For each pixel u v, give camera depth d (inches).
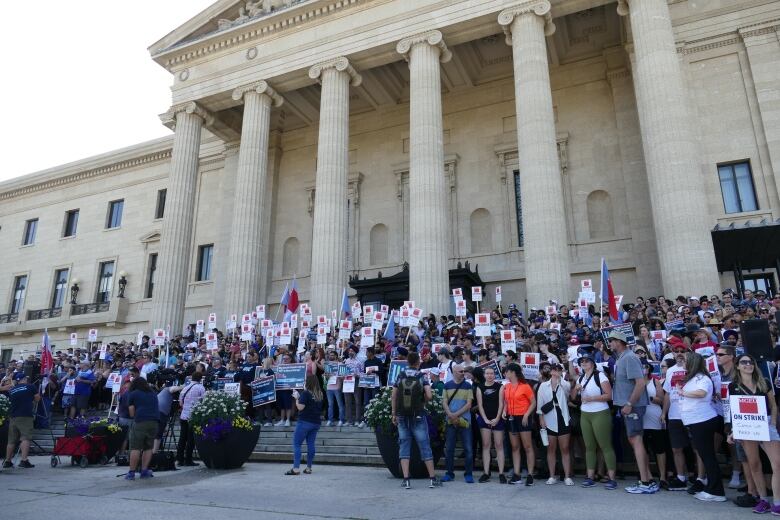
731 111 956.0
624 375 347.3
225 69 1170.6
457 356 512.1
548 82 886.4
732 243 817.5
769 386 297.3
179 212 1130.7
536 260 800.3
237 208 1069.1
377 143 1298.0
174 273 1095.6
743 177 935.0
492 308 1095.0
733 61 975.6
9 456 505.4
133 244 1569.9
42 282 1700.3
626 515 270.5
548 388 380.5
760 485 279.6
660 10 848.9
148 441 435.5
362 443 530.0
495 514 278.4
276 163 1384.1
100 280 1604.3
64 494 358.0
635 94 976.9
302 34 1107.9
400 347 527.8
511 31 935.0
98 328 1524.4
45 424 718.5
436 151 927.7
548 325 659.4
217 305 1267.2
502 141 1170.6
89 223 1678.2
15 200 1856.5
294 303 816.3
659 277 977.5
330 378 580.7
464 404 392.5
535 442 414.9
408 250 1195.9
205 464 482.3
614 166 1072.8
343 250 977.5
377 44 1019.3
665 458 361.1
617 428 399.5
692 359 321.1
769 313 551.5
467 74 1196.5
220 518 278.2
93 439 527.5
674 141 786.8
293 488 368.8
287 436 573.9
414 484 376.5
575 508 289.0
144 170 1631.4
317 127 1375.5
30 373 545.0
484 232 1156.5
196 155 1186.0
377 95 1264.8
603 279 597.0
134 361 761.6
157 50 1254.3
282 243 1330.0
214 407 475.2
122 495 350.6
